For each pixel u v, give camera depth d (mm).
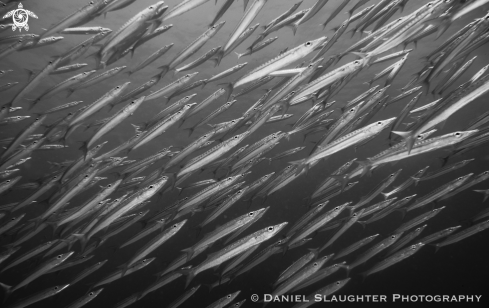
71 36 14055
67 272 18406
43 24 13305
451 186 5285
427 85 4023
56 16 13109
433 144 3578
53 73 5023
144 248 4777
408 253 5430
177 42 15461
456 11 3297
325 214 4926
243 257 5031
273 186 5555
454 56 3775
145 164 6270
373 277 16938
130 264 4906
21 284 5020
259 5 3814
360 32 4672
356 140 3969
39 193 5520
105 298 16969
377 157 4062
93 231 4500
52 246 5414
